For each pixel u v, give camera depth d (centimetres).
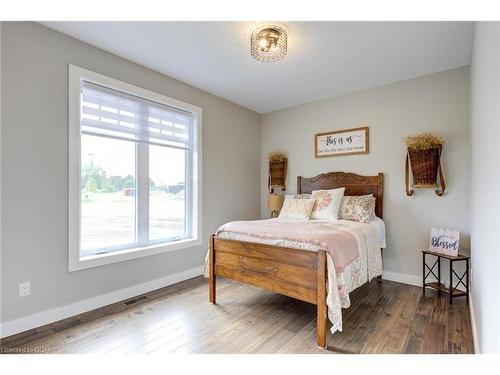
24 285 198
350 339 187
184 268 319
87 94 239
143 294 273
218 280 317
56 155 214
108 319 217
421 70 285
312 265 188
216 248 254
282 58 251
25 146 198
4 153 189
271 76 302
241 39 225
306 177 394
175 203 322
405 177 305
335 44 231
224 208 378
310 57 256
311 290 188
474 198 209
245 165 417
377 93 330
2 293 188
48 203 210
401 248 311
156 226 301
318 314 180
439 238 274
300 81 316
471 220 244
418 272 300
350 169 352
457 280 274
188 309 237
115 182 265
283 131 421
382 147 326
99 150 253
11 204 192
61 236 217
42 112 207
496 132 108
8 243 191
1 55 187
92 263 235
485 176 142
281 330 200
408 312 230
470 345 179
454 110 279
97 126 245
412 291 281
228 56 255
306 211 316
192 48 241
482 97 155
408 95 308
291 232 217
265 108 422
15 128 193
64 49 219
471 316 213
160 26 206
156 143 295
